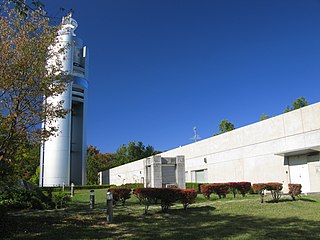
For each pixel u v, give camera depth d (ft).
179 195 46.73
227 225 34.63
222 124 204.54
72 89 152.25
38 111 39.24
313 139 71.82
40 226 34.78
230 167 101.45
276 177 82.48
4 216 35.32
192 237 28.45
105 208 52.80
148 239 27.91
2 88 36.83
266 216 41.16
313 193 67.00
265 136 87.10
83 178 151.43
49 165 140.46
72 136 155.84
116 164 249.96
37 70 38.86
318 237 27.48
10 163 36.73
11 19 38.58
